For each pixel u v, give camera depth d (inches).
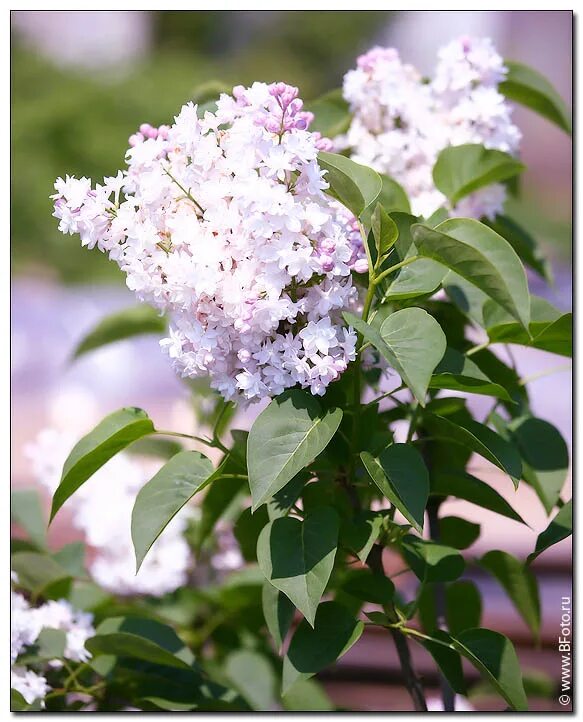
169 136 43.2
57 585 61.9
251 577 67.4
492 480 95.8
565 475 54.1
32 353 136.5
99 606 65.2
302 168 41.2
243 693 67.2
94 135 266.5
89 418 115.8
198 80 300.2
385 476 41.8
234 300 40.2
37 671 58.0
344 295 41.9
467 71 57.1
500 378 56.8
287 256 39.7
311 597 40.2
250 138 40.1
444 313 57.4
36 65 284.2
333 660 43.6
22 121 264.8
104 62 300.2
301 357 41.3
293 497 44.4
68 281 236.2
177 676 55.8
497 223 63.6
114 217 42.9
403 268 46.8
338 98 62.4
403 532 46.9
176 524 72.3
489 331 51.6
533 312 53.2
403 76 58.7
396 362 38.7
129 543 70.6
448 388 46.1
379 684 83.7
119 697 57.6
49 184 253.3
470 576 86.1
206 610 73.7
